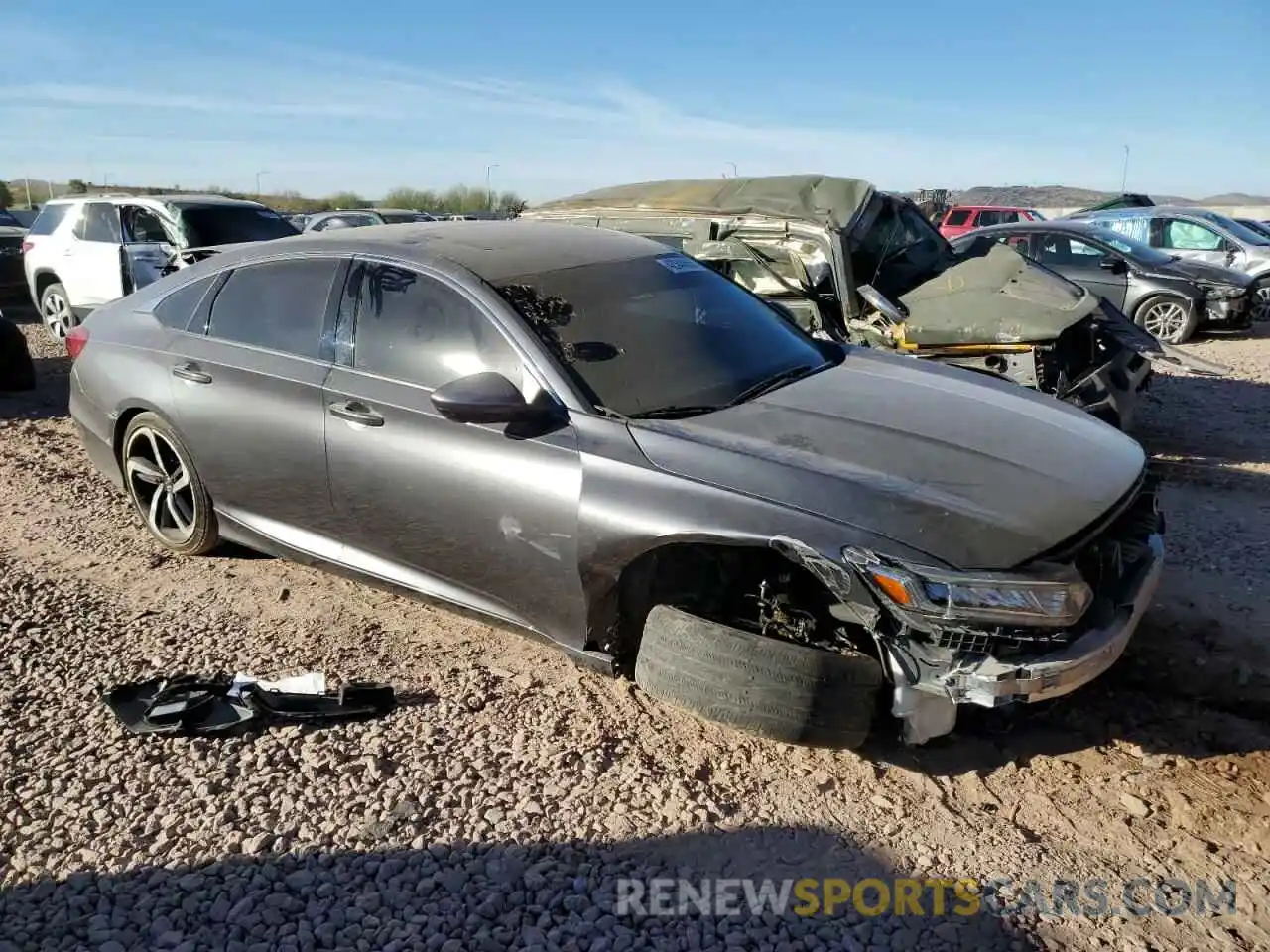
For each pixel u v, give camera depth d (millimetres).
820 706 3127
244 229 11422
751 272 7297
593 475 3424
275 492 4410
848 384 4027
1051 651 3016
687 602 3541
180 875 2854
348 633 4297
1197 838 3031
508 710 3689
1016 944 2604
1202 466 6922
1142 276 12734
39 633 4266
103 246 11359
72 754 3414
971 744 3514
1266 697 3820
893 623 3035
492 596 3797
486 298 3865
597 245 4547
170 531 5113
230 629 4332
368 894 2770
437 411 3736
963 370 4535
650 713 3670
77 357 5406
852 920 2686
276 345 4434
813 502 3115
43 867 2887
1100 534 3209
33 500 6023
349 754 3420
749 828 3053
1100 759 3441
